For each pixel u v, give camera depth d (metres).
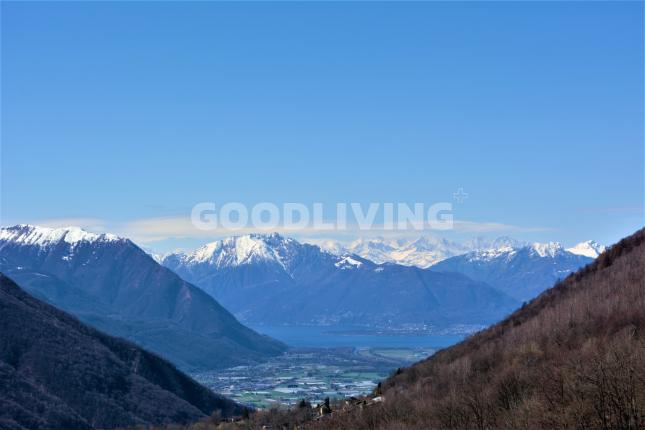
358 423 88.62
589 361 70.38
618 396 56.53
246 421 124.44
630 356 64.81
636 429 55.34
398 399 92.75
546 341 101.62
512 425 66.00
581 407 59.72
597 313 104.50
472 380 94.38
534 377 77.25
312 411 117.50
